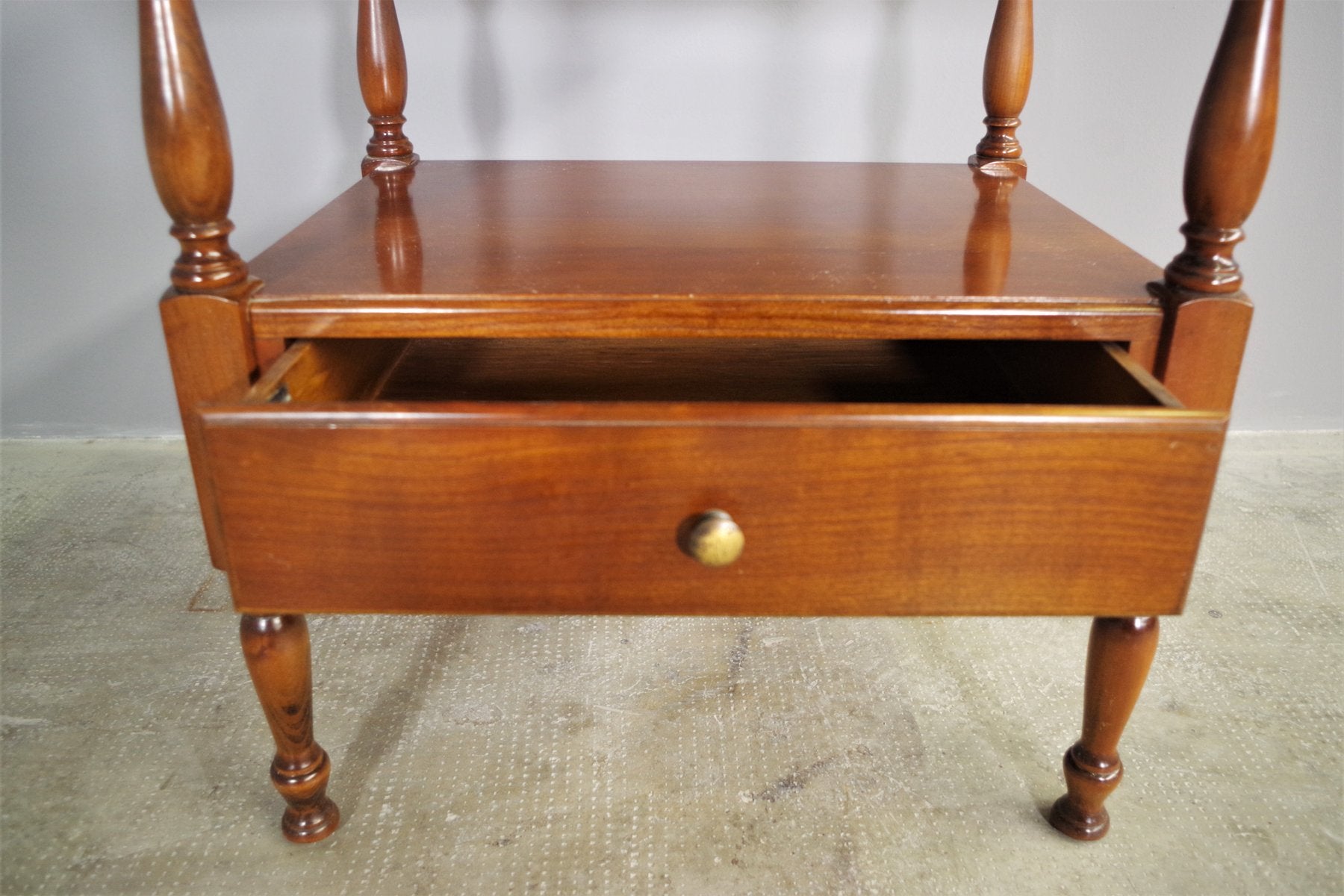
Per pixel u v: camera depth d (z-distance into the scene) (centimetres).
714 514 57
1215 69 65
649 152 126
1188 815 80
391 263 76
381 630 102
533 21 119
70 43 116
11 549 113
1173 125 124
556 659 98
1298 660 98
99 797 81
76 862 75
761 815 80
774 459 56
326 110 122
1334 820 80
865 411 55
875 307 68
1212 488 57
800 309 68
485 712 91
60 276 128
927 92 123
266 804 81
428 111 123
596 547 59
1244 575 111
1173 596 61
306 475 56
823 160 127
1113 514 58
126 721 89
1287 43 118
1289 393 139
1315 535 118
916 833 79
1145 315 69
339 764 85
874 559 59
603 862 76
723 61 121
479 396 90
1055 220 90
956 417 55
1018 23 102
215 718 90
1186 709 92
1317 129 122
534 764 85
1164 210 129
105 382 135
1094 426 55
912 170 112
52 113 119
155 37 61
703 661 98
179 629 101
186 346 68
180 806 81
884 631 103
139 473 130
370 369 88
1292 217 128
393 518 58
